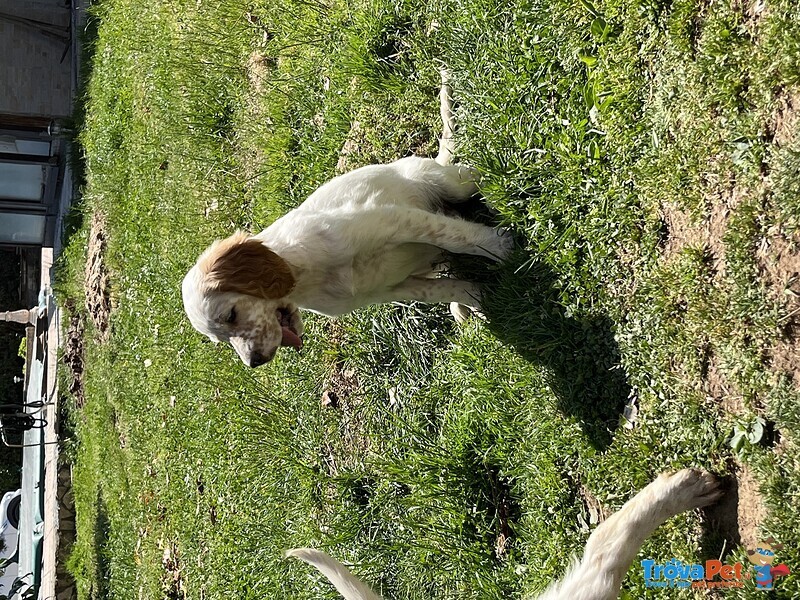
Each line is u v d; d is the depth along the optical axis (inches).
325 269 47.3
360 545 60.2
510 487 49.9
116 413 112.7
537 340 46.8
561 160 46.1
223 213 82.2
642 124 42.7
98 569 113.5
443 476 52.3
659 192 41.7
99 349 123.3
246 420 73.9
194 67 90.4
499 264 48.4
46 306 173.3
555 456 46.8
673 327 40.9
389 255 47.9
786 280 36.5
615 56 43.9
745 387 37.9
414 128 58.0
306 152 68.6
